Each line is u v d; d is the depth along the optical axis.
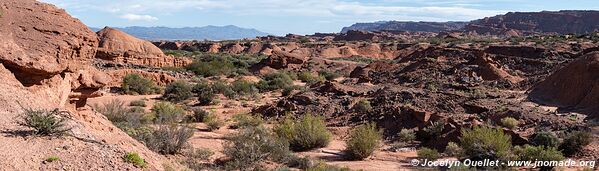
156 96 45.19
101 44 69.25
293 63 79.69
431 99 32.50
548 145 19.33
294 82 64.06
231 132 24.92
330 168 15.92
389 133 25.91
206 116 29.50
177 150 16.36
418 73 55.03
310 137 21.28
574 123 24.11
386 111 28.45
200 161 16.00
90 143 10.43
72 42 13.59
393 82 53.97
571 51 65.31
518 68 58.03
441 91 38.19
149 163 10.64
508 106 29.94
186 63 74.81
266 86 52.19
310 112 32.00
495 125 24.44
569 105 32.47
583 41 80.88
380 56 113.06
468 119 26.50
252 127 25.17
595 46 65.88
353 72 67.88
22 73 12.41
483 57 54.19
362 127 21.72
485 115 27.58
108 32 72.06
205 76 66.31
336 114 31.27
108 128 13.75
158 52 73.75
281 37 193.00
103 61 62.72
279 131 22.41
